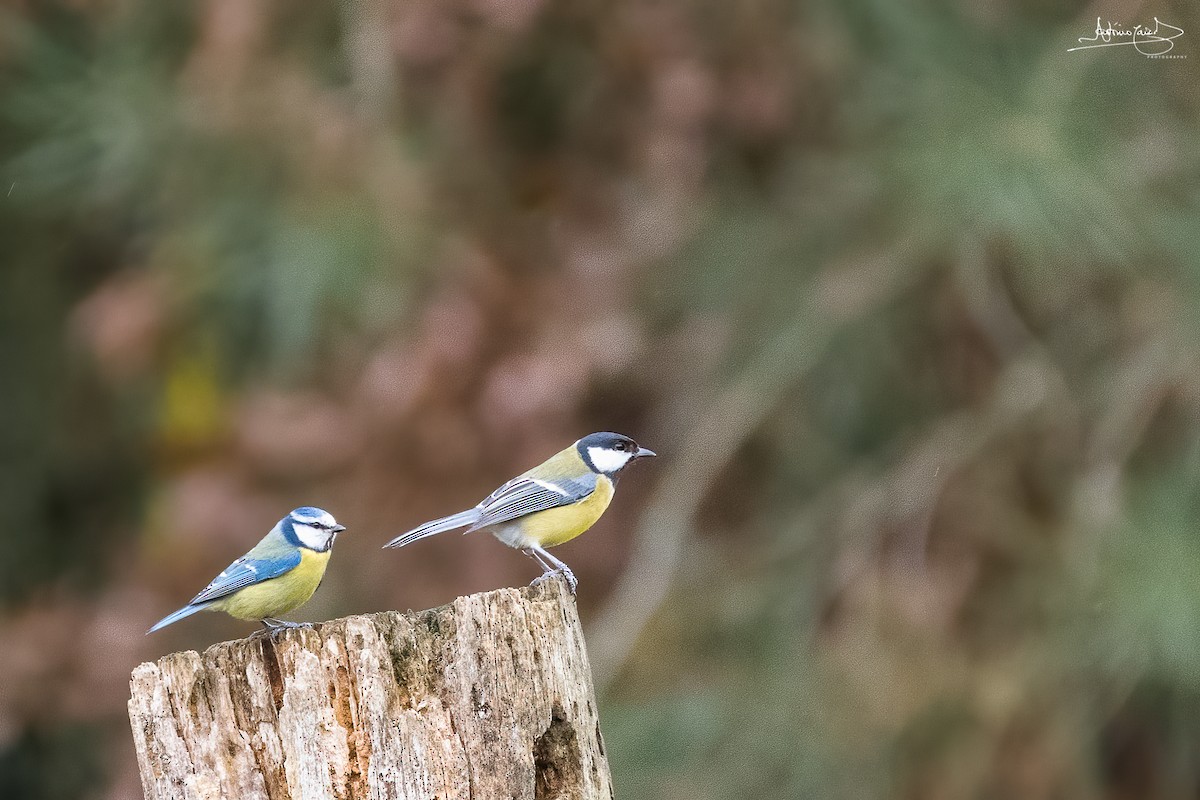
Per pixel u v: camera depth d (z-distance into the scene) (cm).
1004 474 1332
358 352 1338
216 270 1323
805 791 1194
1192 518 1229
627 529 1385
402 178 1334
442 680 604
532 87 1426
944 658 1234
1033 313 1399
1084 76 1302
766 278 1421
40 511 1648
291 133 1331
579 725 633
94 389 1587
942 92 1316
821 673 1241
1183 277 1285
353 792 590
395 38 1326
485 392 1281
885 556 1320
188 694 604
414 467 1285
